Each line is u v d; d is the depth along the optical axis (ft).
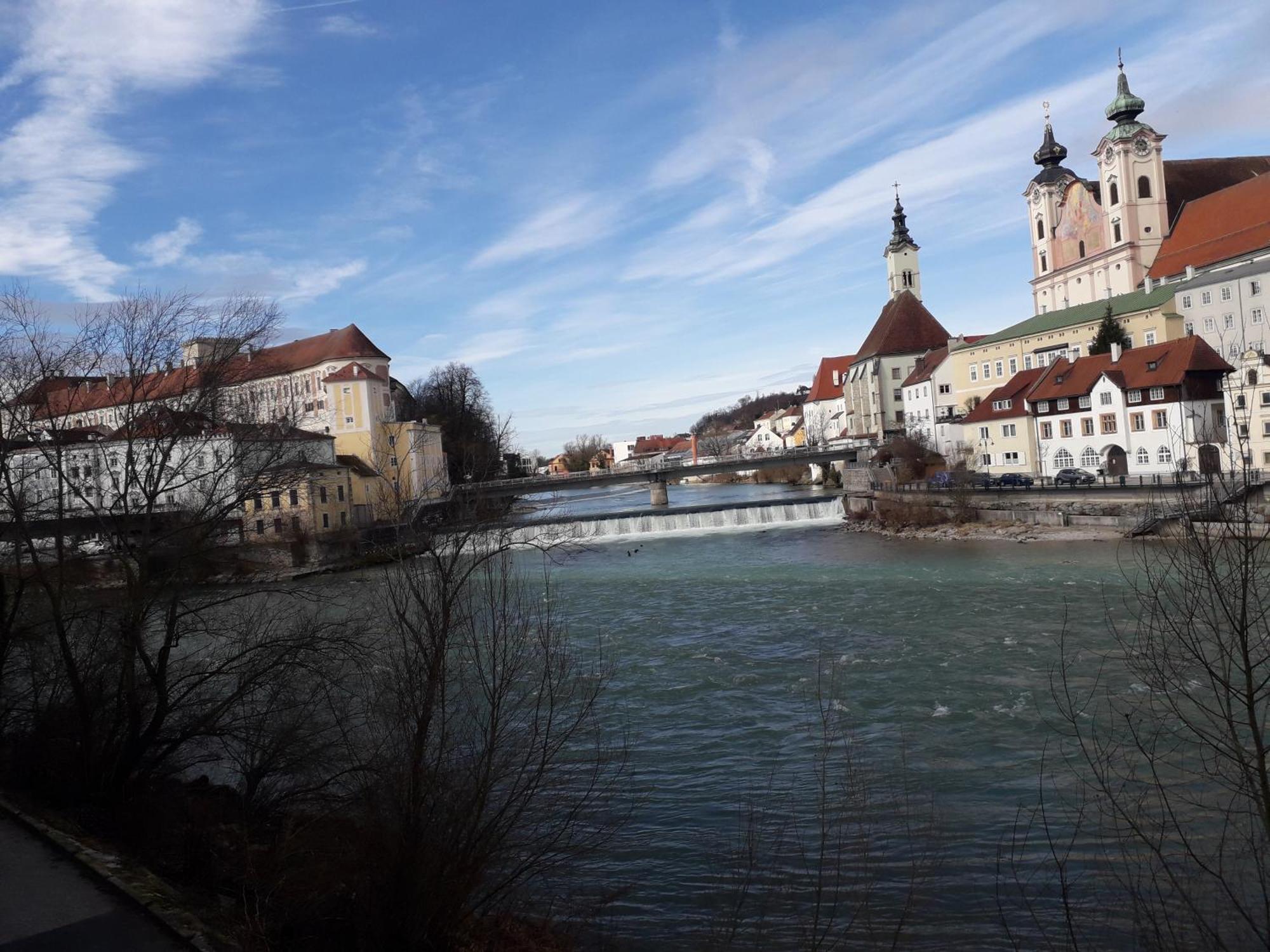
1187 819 57.16
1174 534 40.47
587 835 65.92
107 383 70.03
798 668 111.86
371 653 62.80
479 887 53.72
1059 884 54.65
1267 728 69.62
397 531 56.03
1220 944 35.50
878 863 60.44
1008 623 128.26
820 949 49.93
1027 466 295.28
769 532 285.02
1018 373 320.91
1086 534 210.59
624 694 104.53
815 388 621.72
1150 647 43.29
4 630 67.05
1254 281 281.33
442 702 48.62
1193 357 237.45
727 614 149.89
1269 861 46.39
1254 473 36.17
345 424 348.79
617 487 654.12
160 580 64.85
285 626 73.92
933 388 398.01
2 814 57.93
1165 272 360.07
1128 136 379.96
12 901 44.16
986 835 62.95
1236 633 34.53
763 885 58.75
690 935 52.90
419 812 46.06
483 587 64.54
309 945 45.24
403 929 45.60
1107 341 305.12
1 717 70.59
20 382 66.44
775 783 76.28
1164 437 242.17
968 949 49.21
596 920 54.70
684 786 76.23
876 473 332.19
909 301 495.82
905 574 181.16
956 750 80.23
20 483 66.23
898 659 112.16
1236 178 405.59
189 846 54.34
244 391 71.31
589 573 208.44
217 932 41.47
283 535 175.94
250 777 66.44
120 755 62.08
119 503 67.00
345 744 62.18
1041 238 440.45
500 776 49.73
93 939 39.91
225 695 72.28
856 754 81.51
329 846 54.65
